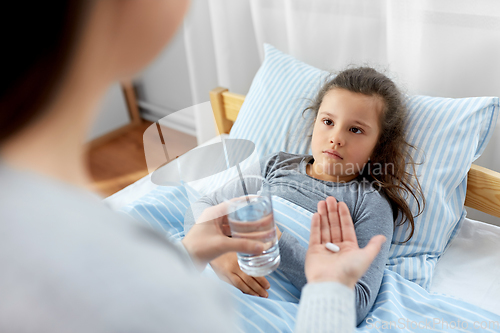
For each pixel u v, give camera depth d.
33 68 0.17
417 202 1.04
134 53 0.21
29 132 0.18
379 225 0.98
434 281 1.04
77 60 0.18
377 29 1.38
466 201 1.16
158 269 0.18
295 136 1.28
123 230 0.19
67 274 0.16
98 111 0.21
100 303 0.16
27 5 0.16
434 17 1.20
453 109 1.11
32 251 0.16
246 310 0.80
